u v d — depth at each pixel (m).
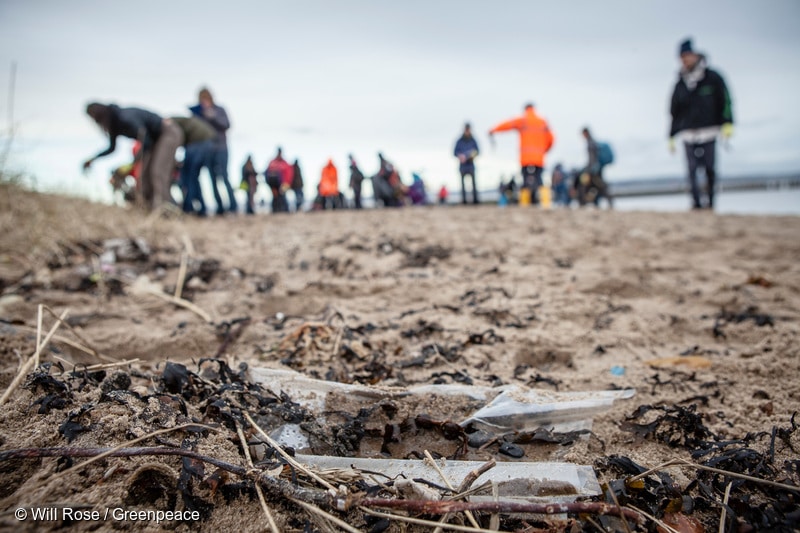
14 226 5.45
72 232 5.50
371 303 4.05
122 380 2.12
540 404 2.18
